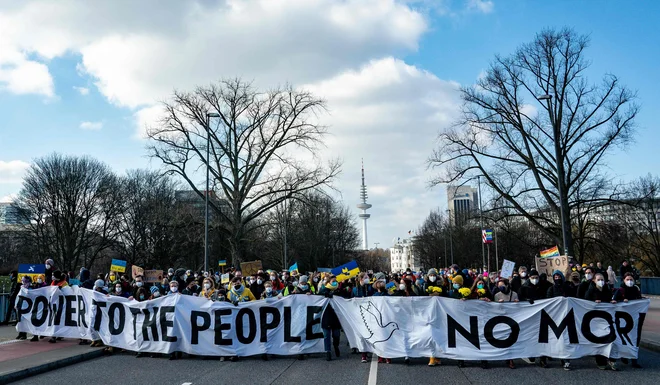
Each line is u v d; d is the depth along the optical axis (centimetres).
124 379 941
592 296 1088
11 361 1042
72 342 1338
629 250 5394
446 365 1079
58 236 5006
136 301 1236
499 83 3222
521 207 3297
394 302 1131
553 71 3103
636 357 1019
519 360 1130
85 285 1396
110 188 5431
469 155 3356
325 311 1159
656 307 2334
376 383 895
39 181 4972
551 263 2048
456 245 8219
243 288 1268
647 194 4738
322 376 963
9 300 1738
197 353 1170
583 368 1027
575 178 3192
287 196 3441
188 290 1380
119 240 5675
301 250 7100
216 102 3409
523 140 3238
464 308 1095
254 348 1170
